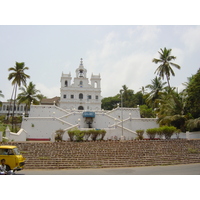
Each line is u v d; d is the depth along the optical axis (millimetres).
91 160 17625
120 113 44188
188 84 33312
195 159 19156
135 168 16328
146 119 36469
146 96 49062
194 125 27234
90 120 38500
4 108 71312
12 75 41250
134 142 21859
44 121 33312
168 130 25938
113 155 18734
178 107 34062
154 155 19328
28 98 46562
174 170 14961
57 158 17547
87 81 61625
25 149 18938
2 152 12758
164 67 38344
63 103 58219
